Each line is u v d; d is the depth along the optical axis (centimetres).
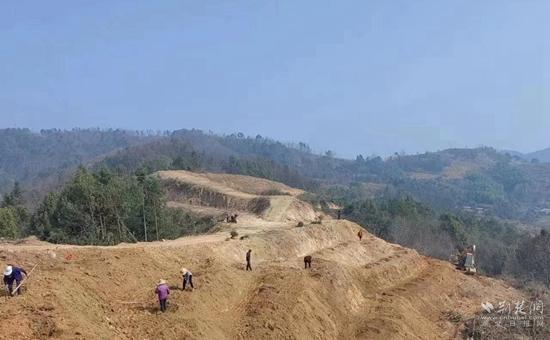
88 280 2881
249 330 3139
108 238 5112
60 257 3178
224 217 7731
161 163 14512
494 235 12575
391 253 6469
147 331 2630
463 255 7131
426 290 5384
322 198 12406
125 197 5703
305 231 5803
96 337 2355
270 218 7575
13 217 6172
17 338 2123
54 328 2256
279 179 18300
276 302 3525
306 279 4094
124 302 2864
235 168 18162
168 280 3353
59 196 6150
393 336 3953
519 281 7275
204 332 2789
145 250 3650
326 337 3588
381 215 11144
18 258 2977
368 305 4544
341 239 6322
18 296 2416
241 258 4559
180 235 6319
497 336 4600
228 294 3472
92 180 5731
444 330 4716
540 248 9644
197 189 9925
